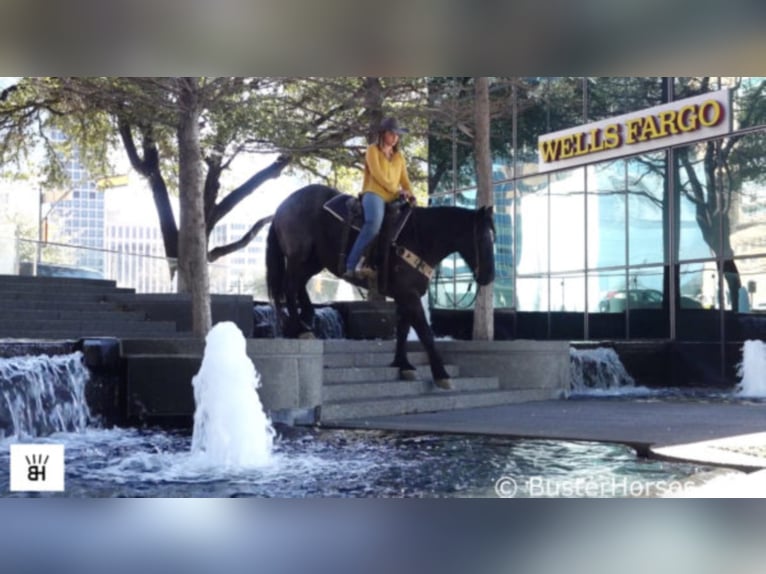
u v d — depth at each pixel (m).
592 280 21.09
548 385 14.16
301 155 22.48
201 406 7.57
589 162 21.03
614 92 20.55
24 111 24.16
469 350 14.16
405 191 11.65
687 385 18.22
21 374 8.62
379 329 20.20
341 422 10.17
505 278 23.38
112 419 9.67
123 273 21.94
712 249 18.30
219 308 19.12
